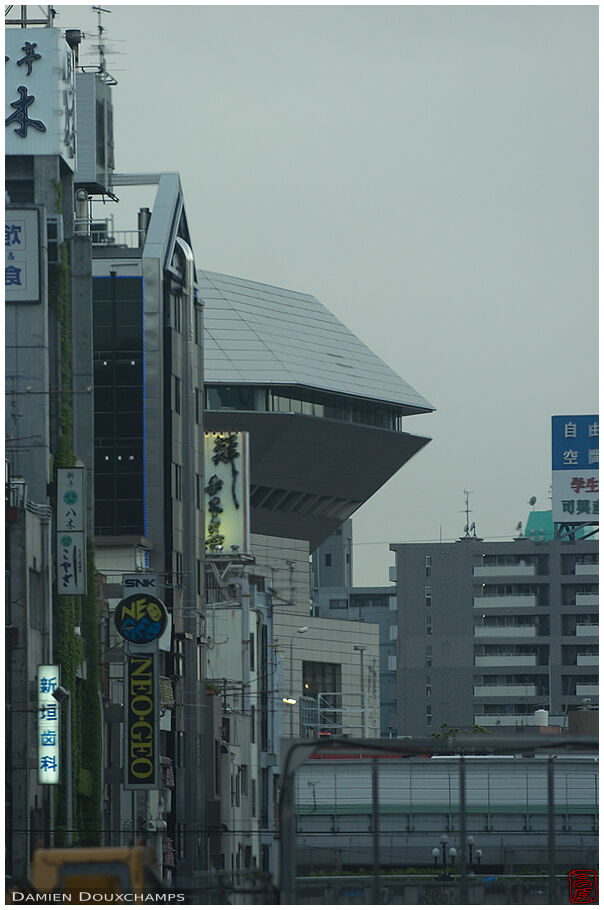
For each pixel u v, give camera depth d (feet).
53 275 553.64
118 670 574.56
